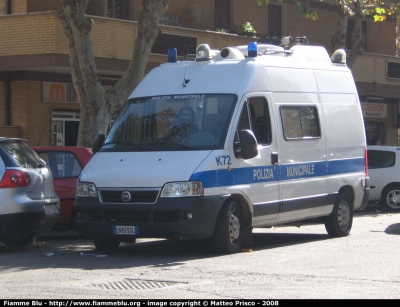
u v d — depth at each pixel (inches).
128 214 366.9
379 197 729.6
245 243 403.9
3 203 381.7
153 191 360.8
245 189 385.4
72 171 479.8
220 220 374.9
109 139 407.2
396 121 1176.8
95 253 404.2
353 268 333.1
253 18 1019.9
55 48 695.1
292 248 412.2
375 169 729.6
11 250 427.5
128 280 306.2
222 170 372.2
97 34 725.9
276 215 412.2
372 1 844.6
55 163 479.8
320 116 453.4
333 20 1122.0
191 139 381.4
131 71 569.6
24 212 387.2
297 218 431.5
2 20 716.7
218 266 341.1
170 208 357.1
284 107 423.5
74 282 303.3
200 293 274.2
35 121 761.0
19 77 756.0
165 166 366.3
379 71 1043.9
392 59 1061.8
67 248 437.4
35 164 410.9
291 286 288.2
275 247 418.6
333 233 470.9
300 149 432.5
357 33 847.7
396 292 276.4
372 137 1153.4
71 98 789.9
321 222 473.4
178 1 931.3
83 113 565.9
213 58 424.5
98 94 553.6
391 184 724.7
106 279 309.4
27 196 392.2
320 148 450.6
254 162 394.3
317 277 308.7
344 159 474.6
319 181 447.2
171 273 322.7
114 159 386.9
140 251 412.2
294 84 436.5
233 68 406.3
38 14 701.3
